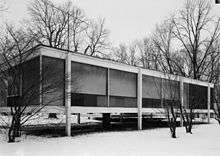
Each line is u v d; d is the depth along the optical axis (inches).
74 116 1334.9
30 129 753.0
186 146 475.5
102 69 738.8
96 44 1679.4
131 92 822.5
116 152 408.2
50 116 1058.7
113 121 1107.9
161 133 706.2
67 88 618.2
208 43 1669.5
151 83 890.7
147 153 402.0
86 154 388.8
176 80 888.3
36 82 559.5
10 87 562.9
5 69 567.2
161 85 861.8
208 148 453.7
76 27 1578.5
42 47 585.9
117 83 782.5
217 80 1502.2
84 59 676.1
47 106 593.6
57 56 613.6
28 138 570.9
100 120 1176.2
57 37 1459.2
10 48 577.6
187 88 1032.2
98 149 435.5
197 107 1095.6
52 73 599.2
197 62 1678.2
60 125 882.1
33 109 570.9
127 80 813.9
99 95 724.7
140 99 829.2
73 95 654.5
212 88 1222.9
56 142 515.8
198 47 1678.2
